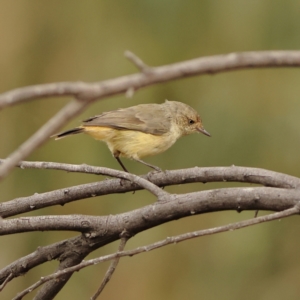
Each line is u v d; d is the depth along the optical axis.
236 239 12.62
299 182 5.31
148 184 5.29
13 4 14.70
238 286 12.62
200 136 12.83
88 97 3.06
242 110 13.00
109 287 13.38
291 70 13.29
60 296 12.77
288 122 12.76
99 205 13.35
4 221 5.44
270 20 13.28
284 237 12.73
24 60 14.61
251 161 12.65
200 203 5.00
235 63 3.11
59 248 5.55
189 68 3.11
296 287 12.35
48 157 13.27
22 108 14.11
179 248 13.48
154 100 13.57
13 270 5.63
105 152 13.02
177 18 13.79
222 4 13.62
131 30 14.16
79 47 14.44
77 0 14.74
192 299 12.96
